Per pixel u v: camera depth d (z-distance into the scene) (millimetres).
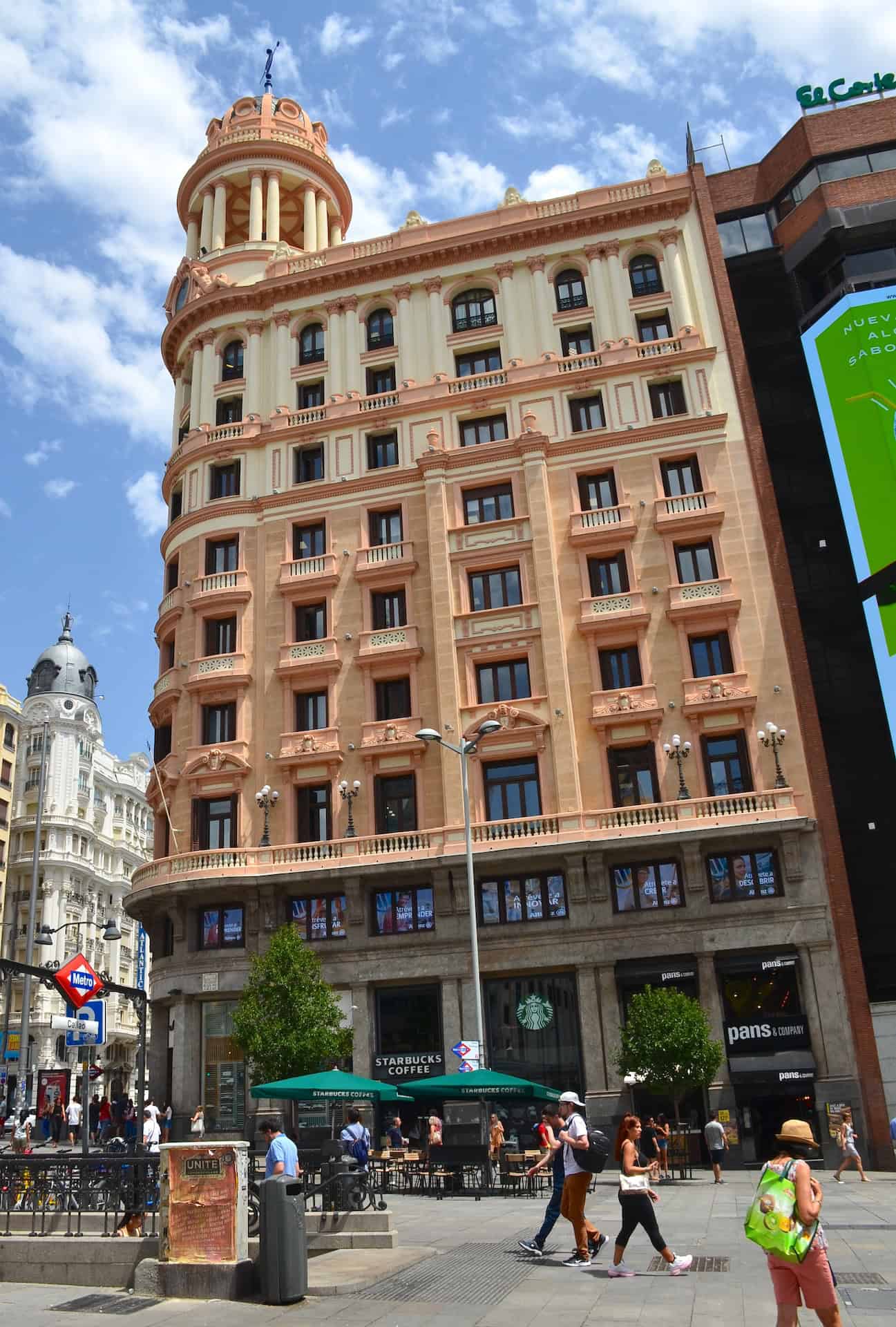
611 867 36188
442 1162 25656
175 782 41469
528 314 45000
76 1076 83250
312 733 40562
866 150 41812
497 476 42438
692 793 36688
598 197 45656
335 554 43094
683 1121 33250
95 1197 15484
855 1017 33125
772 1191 8750
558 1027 35219
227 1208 13594
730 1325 10828
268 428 45969
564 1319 11352
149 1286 13391
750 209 43438
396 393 44781
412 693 40375
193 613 43594
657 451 41156
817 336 40500
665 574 39469
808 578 38125
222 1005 37938
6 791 90938
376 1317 11836
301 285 47688
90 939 97062
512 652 39688
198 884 37875
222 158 52594
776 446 40000
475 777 38438
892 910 34062
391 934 37156
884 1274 13500
